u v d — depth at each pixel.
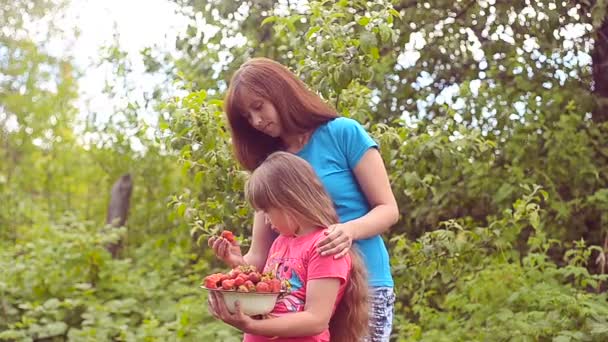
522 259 6.00
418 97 5.93
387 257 3.02
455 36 5.87
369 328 2.93
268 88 2.95
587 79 5.99
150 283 7.12
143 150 7.94
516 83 5.89
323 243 2.70
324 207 2.82
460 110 5.80
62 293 7.02
